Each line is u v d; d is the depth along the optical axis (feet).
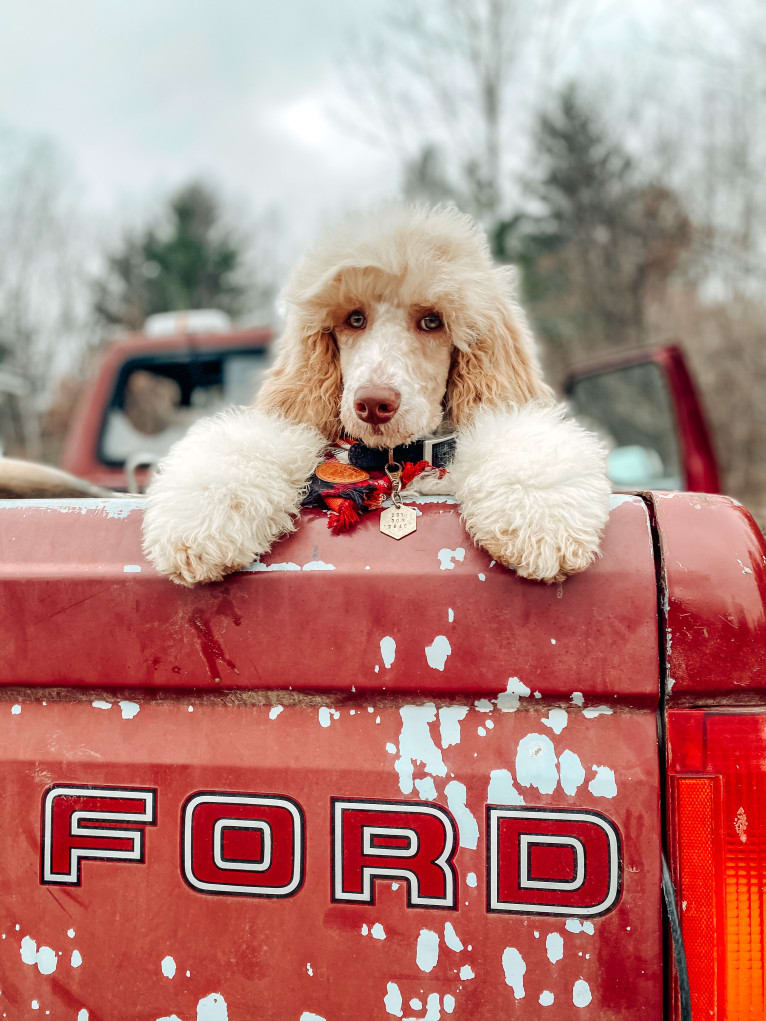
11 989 4.11
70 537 4.33
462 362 5.64
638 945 3.74
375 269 5.25
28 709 4.25
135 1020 4.01
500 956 3.79
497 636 3.92
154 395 14.20
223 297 99.86
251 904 3.95
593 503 3.97
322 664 4.00
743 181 50.90
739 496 50.06
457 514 4.18
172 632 4.12
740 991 3.68
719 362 52.90
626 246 60.44
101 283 99.96
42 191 98.53
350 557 4.10
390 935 3.86
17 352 95.86
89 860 4.09
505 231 53.36
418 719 3.97
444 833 3.86
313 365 5.65
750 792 3.77
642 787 3.79
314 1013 3.89
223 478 4.14
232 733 4.07
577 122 61.87
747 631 3.83
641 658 3.84
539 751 3.86
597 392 14.05
